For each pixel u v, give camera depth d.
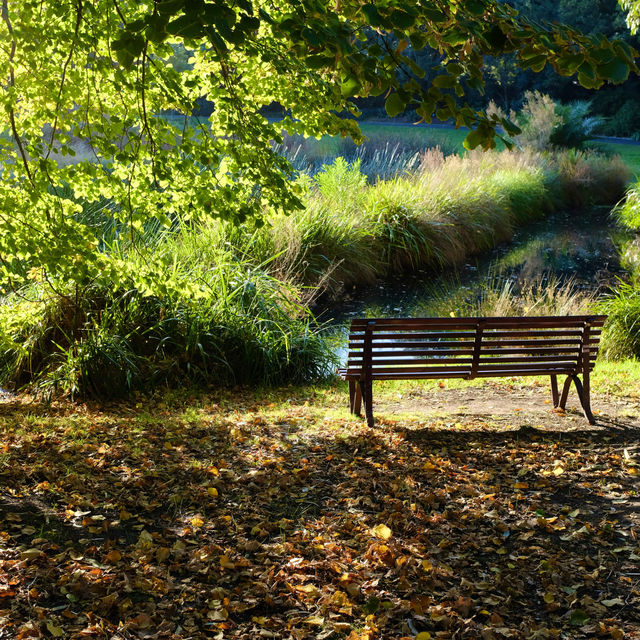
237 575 3.35
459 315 11.09
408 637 2.93
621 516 4.14
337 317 11.50
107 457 4.91
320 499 4.34
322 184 15.16
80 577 3.16
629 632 3.02
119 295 8.43
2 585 3.02
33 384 7.55
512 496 4.42
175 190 4.87
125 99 4.79
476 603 3.25
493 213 17.22
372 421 5.89
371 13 2.27
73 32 4.26
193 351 8.16
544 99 25.64
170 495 4.25
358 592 3.26
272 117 31.56
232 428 5.86
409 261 14.42
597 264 14.91
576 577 3.47
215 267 9.46
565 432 5.75
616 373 8.13
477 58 2.51
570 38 2.48
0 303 8.35
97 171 4.80
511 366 6.09
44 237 4.78
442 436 5.62
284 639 2.90
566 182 21.83
